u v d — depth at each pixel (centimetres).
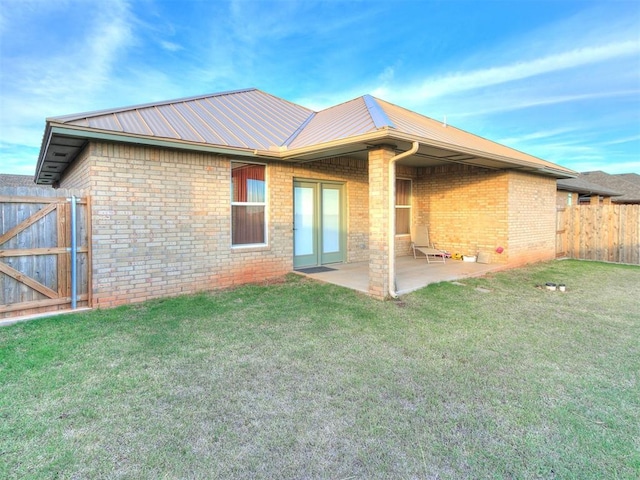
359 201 1049
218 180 726
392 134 555
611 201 2345
